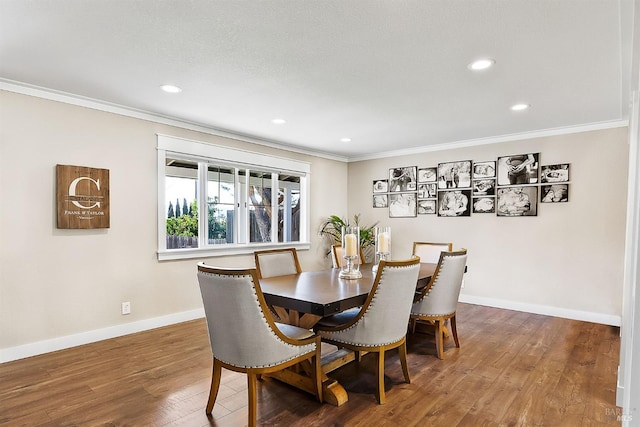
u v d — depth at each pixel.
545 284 4.38
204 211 4.26
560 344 3.34
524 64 2.51
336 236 6.02
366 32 2.09
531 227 4.46
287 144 5.16
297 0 1.77
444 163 5.18
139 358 2.98
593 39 2.14
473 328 3.83
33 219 3.00
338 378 2.68
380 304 2.25
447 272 2.97
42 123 3.04
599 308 4.03
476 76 2.72
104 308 3.41
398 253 5.65
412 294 2.42
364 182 6.08
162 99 3.26
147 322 3.71
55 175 3.11
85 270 3.29
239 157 4.60
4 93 2.85
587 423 2.07
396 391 2.46
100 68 2.60
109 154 3.44
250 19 1.95
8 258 2.88
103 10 1.86
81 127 3.26
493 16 1.91
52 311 3.10
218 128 4.28
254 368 1.97
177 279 3.97
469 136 4.69
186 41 2.20
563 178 4.24
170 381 2.59
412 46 2.25
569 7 1.82
